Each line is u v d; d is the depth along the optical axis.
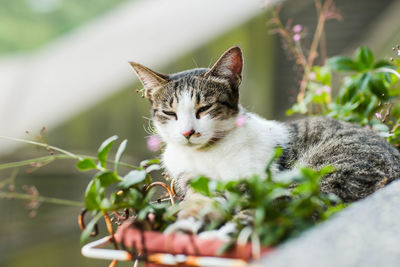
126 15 13.50
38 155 7.51
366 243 1.36
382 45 7.21
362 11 8.66
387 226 1.47
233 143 2.69
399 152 2.80
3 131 7.92
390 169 2.46
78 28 16.94
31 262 7.26
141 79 3.09
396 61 3.18
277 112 8.21
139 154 7.98
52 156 2.34
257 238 1.52
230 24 8.35
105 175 2.00
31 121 8.09
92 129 8.16
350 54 7.95
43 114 8.20
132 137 8.09
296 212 1.63
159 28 10.08
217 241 1.57
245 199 1.72
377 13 8.63
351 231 1.45
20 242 7.20
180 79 2.93
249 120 2.90
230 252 1.54
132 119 8.12
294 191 1.80
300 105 3.63
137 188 2.07
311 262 1.25
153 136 3.07
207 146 2.74
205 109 2.79
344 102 3.29
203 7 10.55
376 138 2.78
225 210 1.82
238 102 2.97
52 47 14.42
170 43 8.77
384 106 3.15
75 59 10.59
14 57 15.97
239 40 8.28
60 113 8.15
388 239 1.37
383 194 1.88
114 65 9.06
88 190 1.88
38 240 7.32
